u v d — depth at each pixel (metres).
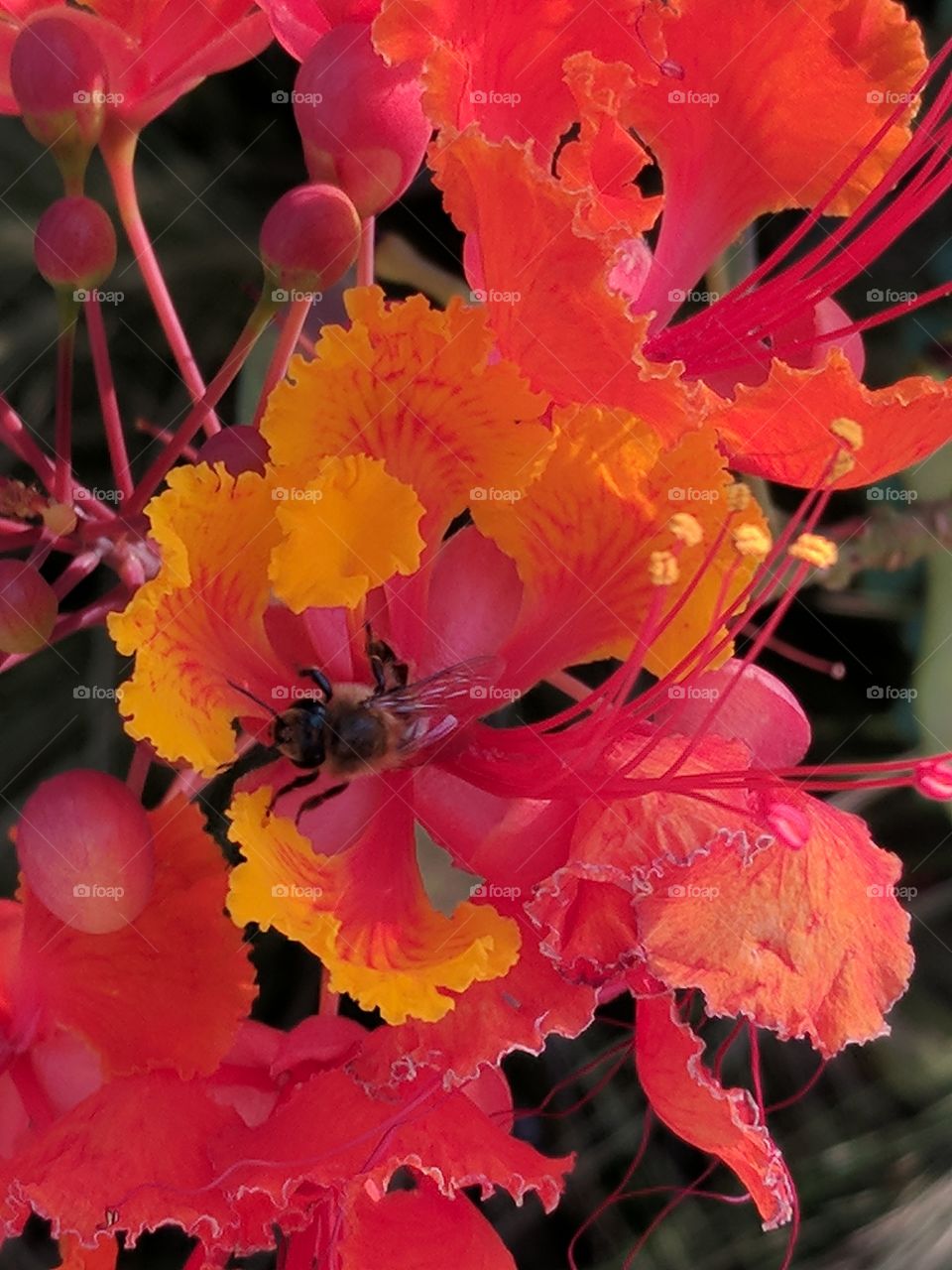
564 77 0.14
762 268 0.16
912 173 0.19
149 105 0.16
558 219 0.13
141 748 0.15
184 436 0.15
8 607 0.14
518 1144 0.14
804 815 0.14
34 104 0.15
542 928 0.13
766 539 0.13
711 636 0.14
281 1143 0.14
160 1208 0.13
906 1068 0.25
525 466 0.14
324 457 0.13
